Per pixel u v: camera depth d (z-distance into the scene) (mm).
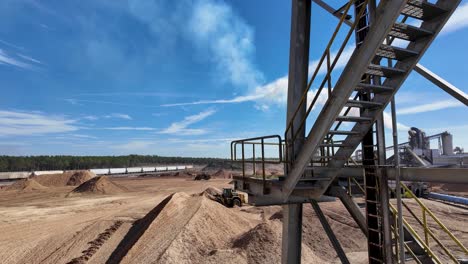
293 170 6938
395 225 7117
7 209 31203
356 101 6094
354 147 6918
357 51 5355
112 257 16094
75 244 18297
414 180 6434
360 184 8609
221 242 17969
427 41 5871
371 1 7336
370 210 7285
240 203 33750
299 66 8969
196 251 16094
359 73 5312
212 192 39812
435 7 5477
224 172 86812
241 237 17500
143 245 16750
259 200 8492
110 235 19703
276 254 14844
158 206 24641
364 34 7570
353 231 19250
